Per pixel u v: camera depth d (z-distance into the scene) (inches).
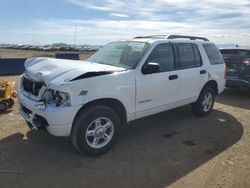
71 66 186.4
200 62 263.4
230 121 268.7
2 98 284.8
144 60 208.2
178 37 256.4
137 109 205.2
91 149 181.3
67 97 167.9
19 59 635.5
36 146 199.2
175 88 233.1
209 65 271.4
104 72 184.1
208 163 179.8
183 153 194.1
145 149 199.2
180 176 163.0
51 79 172.2
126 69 200.4
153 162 179.6
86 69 179.6
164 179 159.3
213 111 302.7
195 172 167.8
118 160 181.2
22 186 149.6
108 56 229.8
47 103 172.9
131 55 216.1
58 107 167.6
